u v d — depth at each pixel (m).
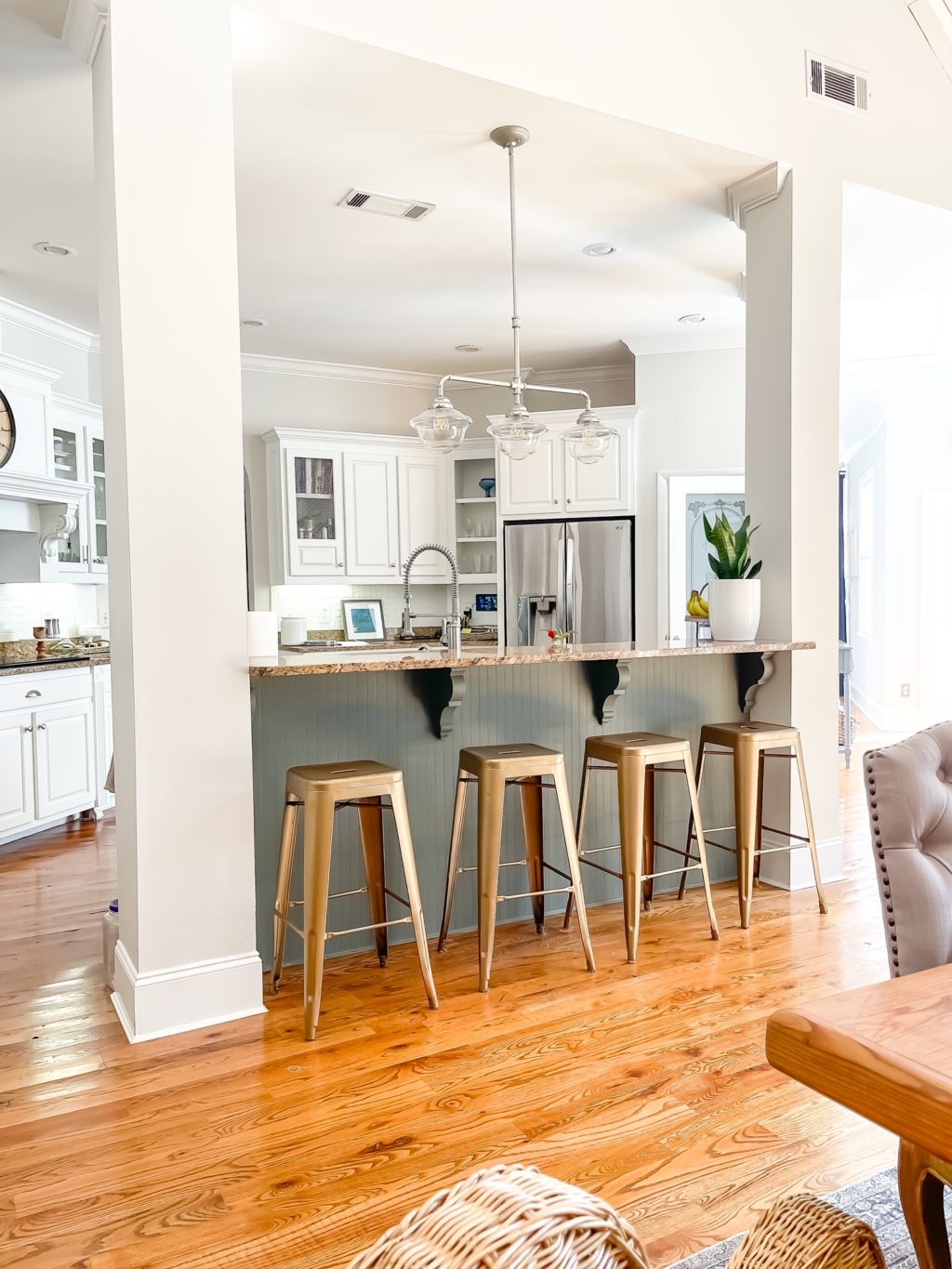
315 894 2.39
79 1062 2.28
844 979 2.72
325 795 2.40
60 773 4.73
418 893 2.55
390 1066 2.24
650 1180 1.79
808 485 3.61
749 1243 0.73
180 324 2.40
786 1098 2.08
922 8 3.80
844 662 6.09
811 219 3.59
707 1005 2.55
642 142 3.34
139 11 2.33
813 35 3.61
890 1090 0.83
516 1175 0.46
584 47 3.09
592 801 3.46
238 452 2.48
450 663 2.70
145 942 2.39
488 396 7.16
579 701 3.43
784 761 3.62
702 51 3.34
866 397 7.54
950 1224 1.65
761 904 3.44
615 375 6.86
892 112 3.83
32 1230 1.67
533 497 6.35
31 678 4.52
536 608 6.33
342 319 5.57
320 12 2.63
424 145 3.36
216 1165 1.86
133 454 2.34
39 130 3.23
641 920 3.27
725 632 3.58
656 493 6.10
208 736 2.46
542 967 2.85
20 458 4.67
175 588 2.40
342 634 6.83
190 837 2.44
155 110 2.35
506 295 5.14
